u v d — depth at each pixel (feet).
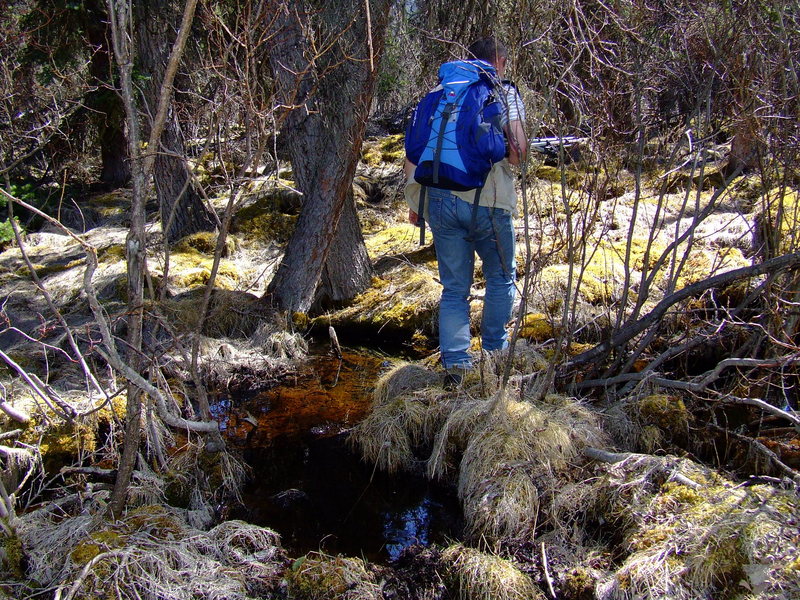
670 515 8.68
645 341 11.73
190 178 9.48
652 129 11.67
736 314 11.23
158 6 19.19
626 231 18.20
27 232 27.20
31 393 11.78
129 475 9.08
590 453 10.09
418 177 10.90
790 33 9.96
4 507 8.80
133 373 8.16
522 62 9.86
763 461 10.02
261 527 9.68
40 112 13.34
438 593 8.68
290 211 25.52
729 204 18.04
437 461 10.85
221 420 13.21
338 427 12.89
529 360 12.38
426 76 16.37
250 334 16.87
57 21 21.31
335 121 15.75
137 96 21.07
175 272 19.97
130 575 8.16
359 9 12.05
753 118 9.96
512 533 9.36
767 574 7.38
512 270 11.91
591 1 9.87
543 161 21.16
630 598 7.82
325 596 8.46
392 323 16.84
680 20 10.02
